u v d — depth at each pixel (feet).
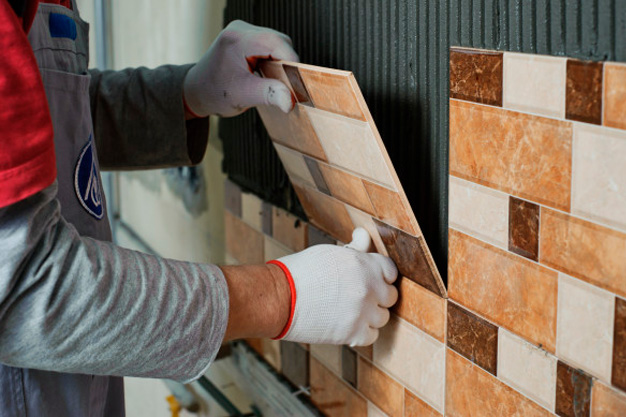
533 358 2.47
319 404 4.04
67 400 2.98
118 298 2.46
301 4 3.80
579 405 2.30
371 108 3.34
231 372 5.08
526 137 2.34
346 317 2.97
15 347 2.42
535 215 2.36
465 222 2.69
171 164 4.16
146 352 2.53
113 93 4.01
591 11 2.15
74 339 2.43
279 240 4.32
